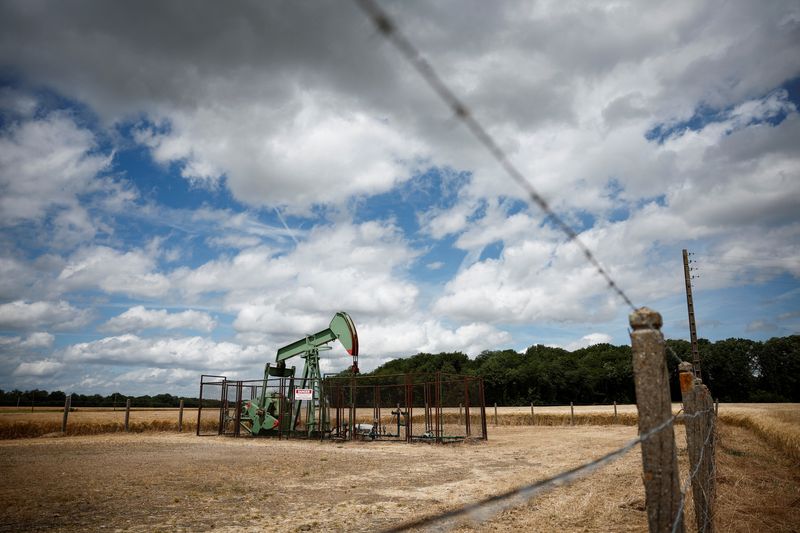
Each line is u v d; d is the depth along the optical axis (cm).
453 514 233
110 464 1602
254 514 885
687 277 3156
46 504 985
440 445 2281
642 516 793
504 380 8412
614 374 8012
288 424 2717
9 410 4428
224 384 2962
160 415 4134
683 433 2448
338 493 1085
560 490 1026
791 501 859
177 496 1060
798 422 2059
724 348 8225
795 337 8381
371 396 3094
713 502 611
